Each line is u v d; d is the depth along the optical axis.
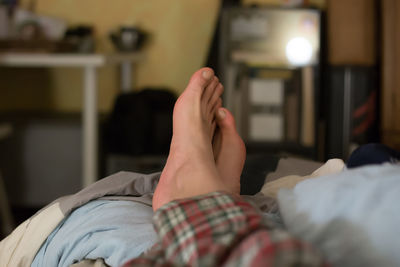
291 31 2.99
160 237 0.67
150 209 1.05
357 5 2.96
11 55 2.52
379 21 3.00
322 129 3.11
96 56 2.54
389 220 0.63
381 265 0.61
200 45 3.34
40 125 2.90
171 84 3.37
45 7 3.31
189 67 3.36
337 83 2.97
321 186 0.70
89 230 0.98
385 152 0.90
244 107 2.99
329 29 3.01
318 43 2.99
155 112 2.90
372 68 2.97
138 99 2.89
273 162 1.31
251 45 2.98
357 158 0.93
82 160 2.91
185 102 1.23
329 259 0.64
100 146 2.92
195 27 3.34
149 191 1.13
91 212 1.04
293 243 0.53
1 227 2.67
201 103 1.26
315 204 0.68
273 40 2.99
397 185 0.65
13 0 3.20
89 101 2.59
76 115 3.15
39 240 1.05
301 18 2.99
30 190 2.92
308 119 2.99
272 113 3.00
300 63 2.97
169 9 3.33
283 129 3.00
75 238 0.98
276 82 2.99
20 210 2.91
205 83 1.29
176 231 0.66
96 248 0.94
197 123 1.18
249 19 2.97
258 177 1.23
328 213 0.66
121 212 1.01
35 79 3.37
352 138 2.97
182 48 3.35
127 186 1.12
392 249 0.62
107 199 1.08
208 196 0.72
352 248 0.63
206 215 0.66
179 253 0.63
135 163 2.85
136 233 0.94
